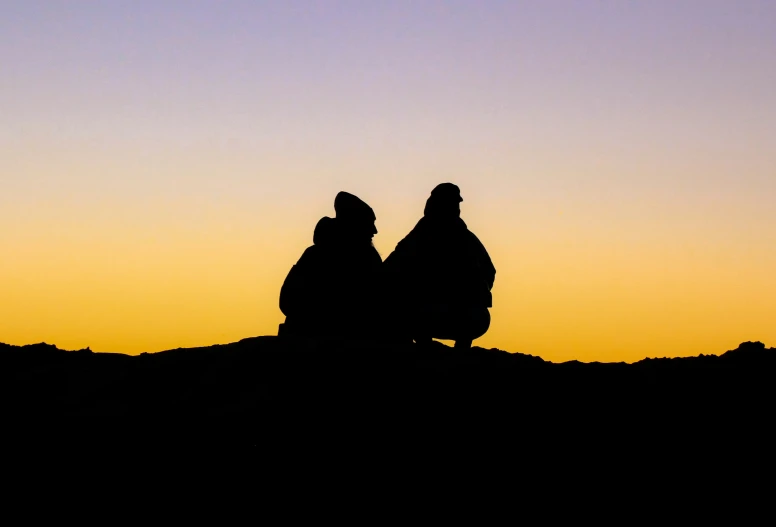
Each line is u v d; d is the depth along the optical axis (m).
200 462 12.38
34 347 17.20
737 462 12.58
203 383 14.05
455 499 11.77
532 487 12.02
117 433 13.10
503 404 13.50
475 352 15.30
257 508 11.62
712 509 11.74
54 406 13.94
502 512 11.58
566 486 12.07
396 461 12.33
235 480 12.05
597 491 12.00
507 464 12.37
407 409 13.23
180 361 14.84
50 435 13.16
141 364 15.08
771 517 11.60
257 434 12.77
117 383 14.51
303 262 16.20
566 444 12.80
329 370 14.02
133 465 12.44
